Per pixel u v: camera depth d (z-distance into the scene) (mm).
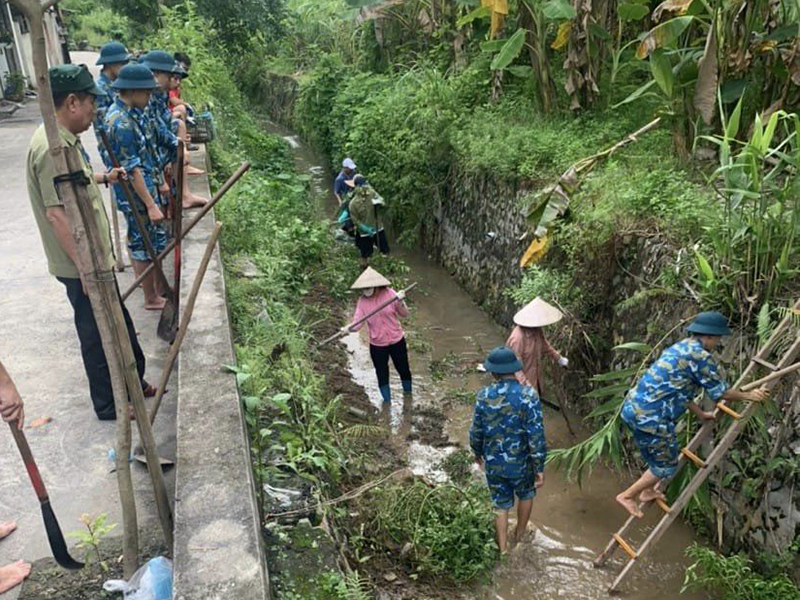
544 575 5023
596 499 5859
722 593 4719
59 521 3309
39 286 6086
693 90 6855
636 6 7516
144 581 2789
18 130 14547
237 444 3324
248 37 26047
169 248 4234
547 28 10031
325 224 12625
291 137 23078
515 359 5082
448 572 4922
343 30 21703
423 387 7832
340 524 4676
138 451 3793
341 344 8836
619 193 6766
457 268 10961
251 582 2527
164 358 4770
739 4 6211
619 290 6523
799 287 4891
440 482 6012
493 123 10461
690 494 4613
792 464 4434
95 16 42312
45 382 4535
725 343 5152
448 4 13359
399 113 12711
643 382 4746
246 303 6156
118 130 5051
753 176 4711
